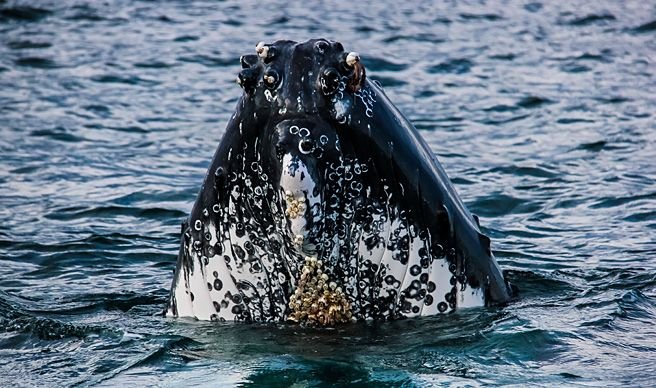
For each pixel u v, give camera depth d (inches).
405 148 994.1
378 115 979.9
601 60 2891.2
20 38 3211.1
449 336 1024.9
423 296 1035.9
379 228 1000.9
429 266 1027.3
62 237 1581.0
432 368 975.0
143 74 2824.8
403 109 2445.9
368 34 3257.9
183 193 1849.2
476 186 1840.6
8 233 1605.6
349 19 3469.5
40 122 2367.1
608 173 1892.2
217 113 2471.7
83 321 1162.6
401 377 956.0
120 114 2448.3
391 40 3169.3
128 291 1301.7
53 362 1048.8
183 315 1079.6
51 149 2150.6
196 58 2994.6
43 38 3213.6
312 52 957.8
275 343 1016.9
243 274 1034.7
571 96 2522.1
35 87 2687.0
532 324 1059.9
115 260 1467.8
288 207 957.2
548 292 1219.9
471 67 2844.5
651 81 2655.0
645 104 2437.3
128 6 3656.5
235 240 1021.2
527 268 1348.4
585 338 1055.6
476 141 2175.2
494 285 1080.8
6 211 1743.4
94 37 3235.7
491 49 3041.3
